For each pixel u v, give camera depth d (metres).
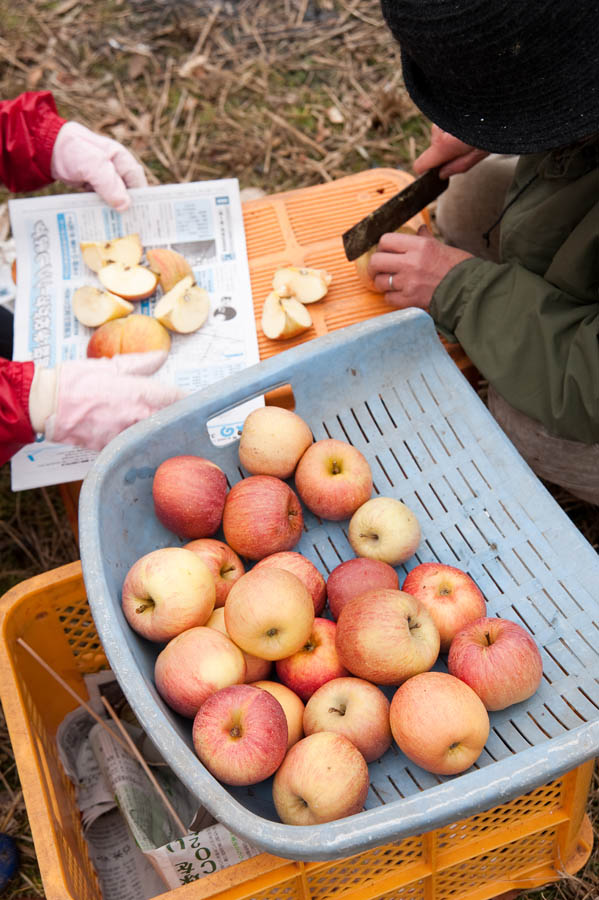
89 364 1.64
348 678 1.23
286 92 3.07
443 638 1.30
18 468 1.69
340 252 1.99
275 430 1.42
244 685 1.16
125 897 1.49
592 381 1.48
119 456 1.34
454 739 1.12
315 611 1.36
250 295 1.92
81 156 1.98
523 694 1.20
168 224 2.03
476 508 1.44
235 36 3.24
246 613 1.20
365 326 1.47
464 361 1.81
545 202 1.59
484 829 1.31
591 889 1.52
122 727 1.55
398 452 1.51
